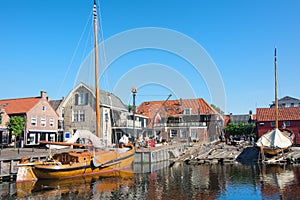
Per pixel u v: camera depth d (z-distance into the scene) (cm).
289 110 5347
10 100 4716
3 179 2345
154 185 2167
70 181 2308
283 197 1784
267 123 5300
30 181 2272
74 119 4734
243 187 2067
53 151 3222
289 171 2730
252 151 4100
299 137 5034
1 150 3384
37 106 4434
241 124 6488
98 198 1802
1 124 4044
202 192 1936
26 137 4197
